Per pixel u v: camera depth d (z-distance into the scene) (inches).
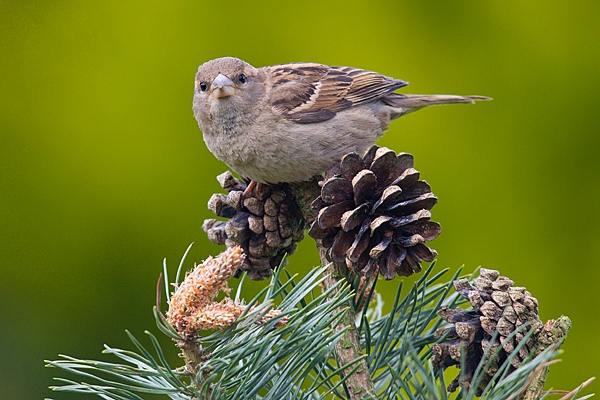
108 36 423.2
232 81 277.3
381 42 423.2
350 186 171.8
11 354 365.1
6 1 421.4
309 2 427.8
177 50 423.8
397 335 176.9
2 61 416.8
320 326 145.4
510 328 149.4
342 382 167.0
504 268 406.6
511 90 411.5
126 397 144.4
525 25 409.7
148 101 419.5
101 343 377.4
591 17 403.2
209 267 144.3
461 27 416.8
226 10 428.5
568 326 147.9
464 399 126.8
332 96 297.1
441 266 408.8
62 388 138.2
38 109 415.8
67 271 398.6
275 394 148.3
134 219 412.2
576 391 140.3
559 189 403.5
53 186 409.1
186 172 414.6
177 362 360.2
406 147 413.4
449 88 418.6
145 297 394.9
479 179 410.3
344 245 174.4
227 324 142.2
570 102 406.0
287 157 284.0
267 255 207.3
